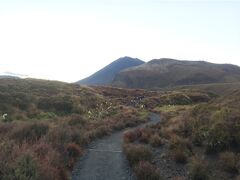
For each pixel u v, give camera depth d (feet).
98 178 42.34
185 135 64.03
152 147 60.29
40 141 48.91
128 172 45.14
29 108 118.32
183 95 245.24
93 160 52.01
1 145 39.99
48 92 161.89
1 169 32.14
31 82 188.44
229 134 49.75
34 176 32.30
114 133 83.87
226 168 41.75
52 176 35.01
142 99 224.74
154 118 126.41
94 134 73.72
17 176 30.81
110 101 181.06
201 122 62.90
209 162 45.93
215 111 66.13
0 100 118.11
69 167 45.34
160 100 221.87
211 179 39.45
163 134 68.44
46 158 39.24
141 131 72.33
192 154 50.26
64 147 49.85
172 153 51.26
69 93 170.50
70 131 62.03
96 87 276.82
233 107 63.26
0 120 92.53
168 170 45.16
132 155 50.31
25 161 34.12
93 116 115.24
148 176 40.93
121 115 118.93
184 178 40.37
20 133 55.57
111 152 58.54
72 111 126.21
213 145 49.32
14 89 148.66
